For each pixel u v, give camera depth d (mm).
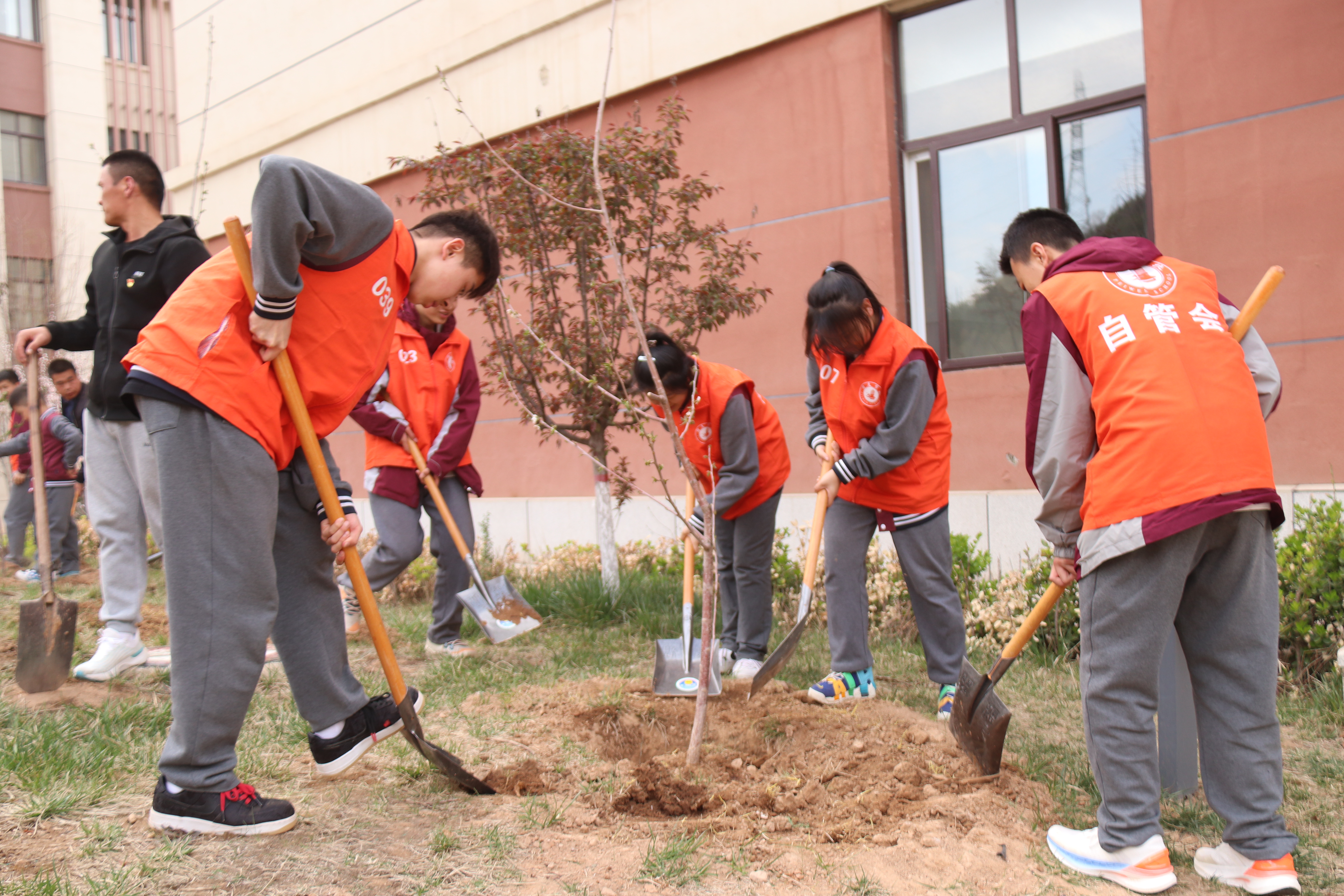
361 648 4723
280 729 3176
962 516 6102
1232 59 5309
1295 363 5129
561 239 5180
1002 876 2221
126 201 3629
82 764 2705
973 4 6258
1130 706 2186
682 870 2203
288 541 2494
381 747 3037
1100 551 2158
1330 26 5023
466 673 4113
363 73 9469
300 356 2334
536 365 5355
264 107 10586
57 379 6828
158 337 2205
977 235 6305
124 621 3717
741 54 6984
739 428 3895
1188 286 2307
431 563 6523
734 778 2877
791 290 6820
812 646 4676
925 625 3627
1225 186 5340
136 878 2068
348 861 2215
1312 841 2418
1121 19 5777
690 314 5301
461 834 2389
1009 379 6008
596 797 2684
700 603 5430
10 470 10445
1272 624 2174
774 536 4211
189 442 2188
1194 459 2072
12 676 3623
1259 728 2158
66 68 17156
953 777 2811
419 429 4484
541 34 7938
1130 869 2174
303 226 2096
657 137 5371
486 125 8312
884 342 3484
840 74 6582
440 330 4543
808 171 6738
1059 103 5984
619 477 3215
